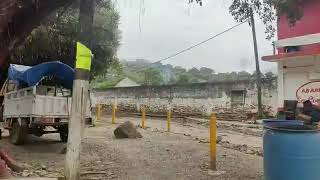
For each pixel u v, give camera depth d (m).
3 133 19.09
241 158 11.96
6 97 16.64
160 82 53.69
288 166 6.35
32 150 14.11
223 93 31.53
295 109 12.79
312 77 12.66
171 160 11.57
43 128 15.62
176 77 56.56
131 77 57.97
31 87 14.52
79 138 8.25
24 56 22.72
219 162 11.22
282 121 7.60
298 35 13.48
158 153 12.83
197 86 33.31
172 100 35.41
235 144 15.99
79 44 8.38
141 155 12.45
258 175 9.54
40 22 9.33
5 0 7.95
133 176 9.45
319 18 13.02
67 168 8.16
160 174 9.69
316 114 11.13
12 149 14.25
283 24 13.93
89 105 15.81
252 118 28.70
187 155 12.42
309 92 12.77
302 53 12.59
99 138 16.95
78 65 8.33
